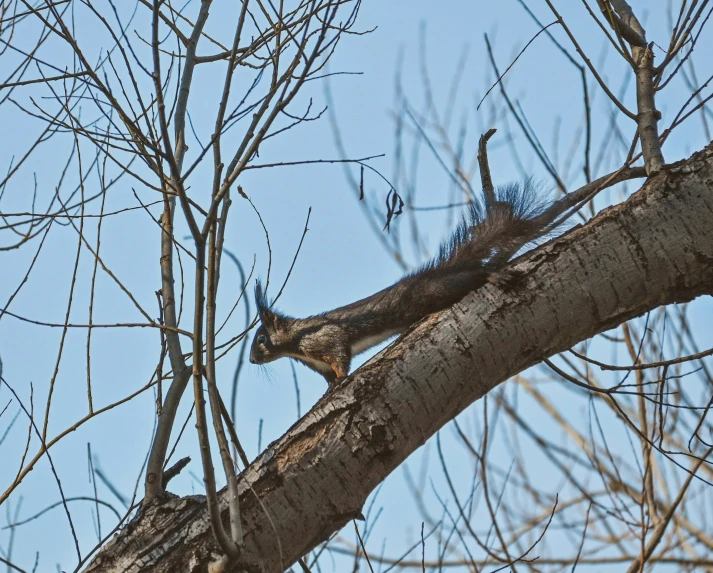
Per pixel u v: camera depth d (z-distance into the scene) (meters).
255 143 7.17
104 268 8.73
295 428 7.64
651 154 8.89
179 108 9.42
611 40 9.60
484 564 10.81
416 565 11.67
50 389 8.60
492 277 8.20
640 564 10.46
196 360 6.80
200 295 6.86
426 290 11.91
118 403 8.57
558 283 7.97
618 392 9.05
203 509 7.55
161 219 9.85
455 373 7.76
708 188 8.07
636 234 8.02
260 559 7.30
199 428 6.64
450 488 10.67
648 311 8.24
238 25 7.86
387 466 7.59
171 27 9.82
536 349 7.99
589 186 10.70
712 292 8.12
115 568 7.34
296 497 7.39
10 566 8.28
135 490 8.80
